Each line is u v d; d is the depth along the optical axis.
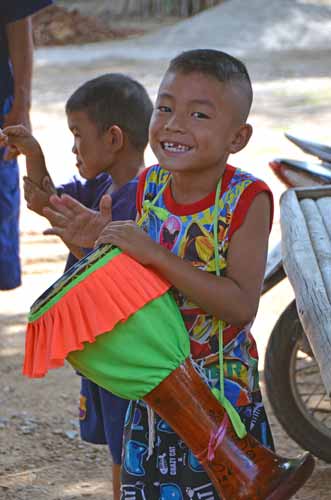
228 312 2.67
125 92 3.44
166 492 2.82
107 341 2.55
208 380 2.74
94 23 22.56
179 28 22.31
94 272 2.54
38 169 3.41
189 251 2.76
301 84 15.91
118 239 2.59
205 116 2.65
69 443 4.67
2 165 5.96
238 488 2.62
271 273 4.21
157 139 2.72
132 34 22.80
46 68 18.47
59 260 7.68
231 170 2.78
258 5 23.06
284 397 4.27
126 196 3.33
